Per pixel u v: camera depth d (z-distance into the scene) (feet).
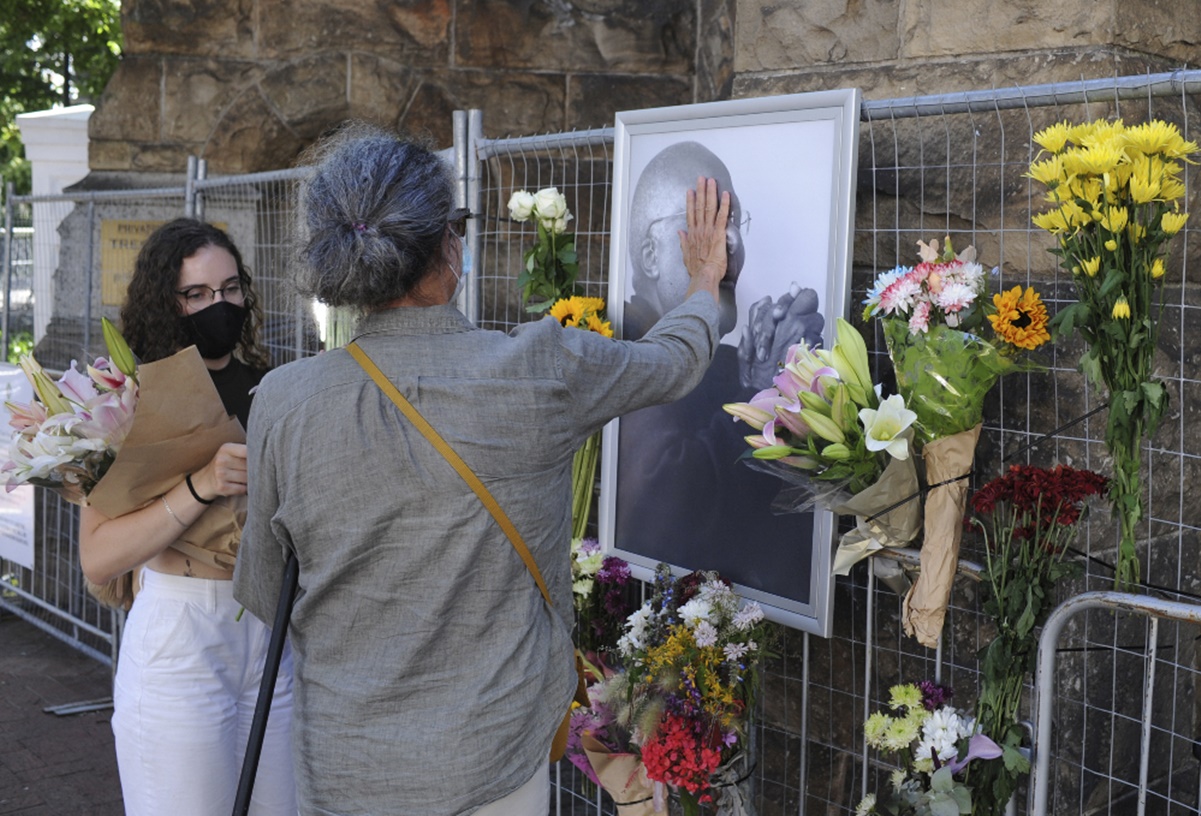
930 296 7.14
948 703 7.94
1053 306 8.25
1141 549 8.62
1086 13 8.29
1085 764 8.63
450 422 5.62
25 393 17.34
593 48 16.60
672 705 8.37
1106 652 8.66
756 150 8.58
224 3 17.94
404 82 17.11
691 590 8.79
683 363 6.53
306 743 5.84
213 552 7.38
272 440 5.76
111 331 7.04
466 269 6.22
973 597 8.77
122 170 18.76
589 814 11.93
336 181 5.73
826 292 8.13
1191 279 8.80
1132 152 6.20
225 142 18.15
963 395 7.17
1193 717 9.54
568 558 6.23
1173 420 8.72
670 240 9.26
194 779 7.38
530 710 5.81
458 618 5.69
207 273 8.10
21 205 24.88
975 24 8.95
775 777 10.48
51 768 14.43
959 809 7.18
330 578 5.69
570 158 15.06
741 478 8.89
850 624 9.73
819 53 10.16
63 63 50.11
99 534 7.25
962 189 8.79
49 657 19.11
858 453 7.30
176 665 7.35
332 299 5.78
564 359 5.97
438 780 5.58
